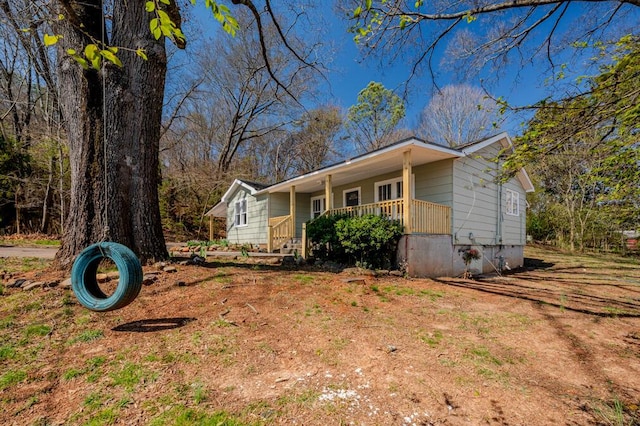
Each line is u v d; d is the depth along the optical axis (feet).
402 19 10.11
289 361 8.09
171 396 6.29
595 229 52.11
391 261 23.57
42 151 43.04
